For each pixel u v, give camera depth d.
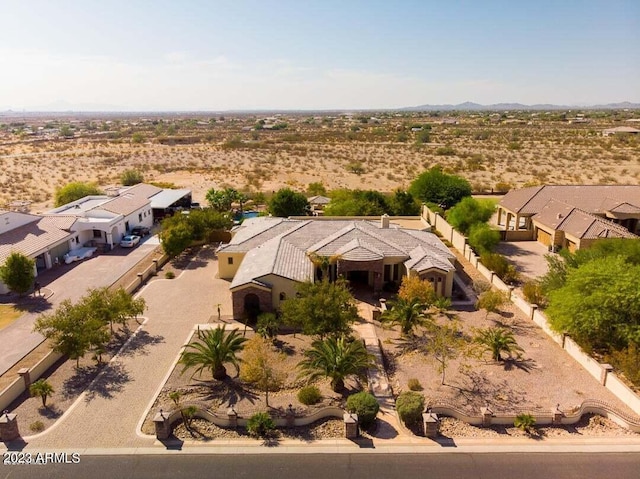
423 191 68.44
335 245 42.03
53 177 99.12
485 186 88.50
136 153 137.88
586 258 37.81
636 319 29.16
